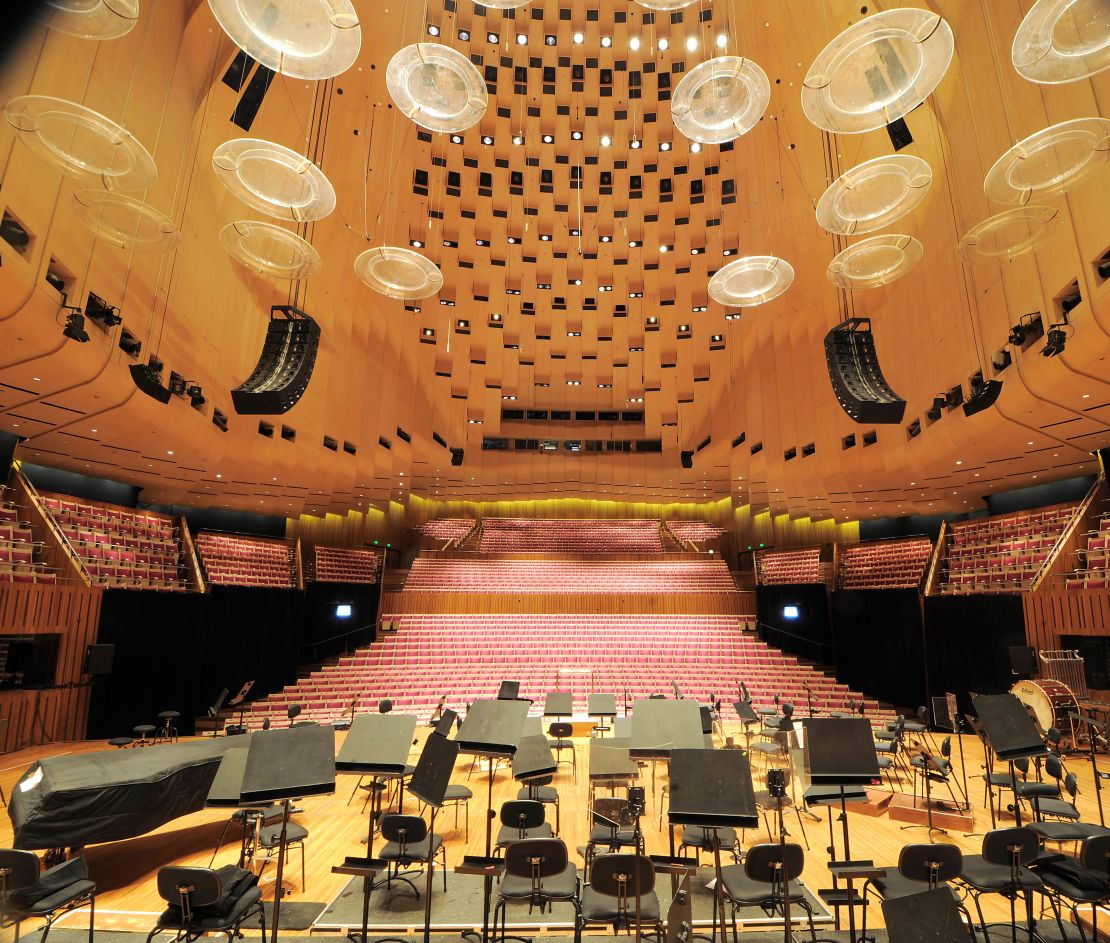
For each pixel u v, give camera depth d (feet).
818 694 45.62
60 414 35.27
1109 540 37.27
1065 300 30.14
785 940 12.87
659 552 77.66
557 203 74.28
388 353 62.18
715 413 72.38
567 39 72.59
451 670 48.73
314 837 21.99
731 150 70.38
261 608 47.88
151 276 34.27
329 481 54.19
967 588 43.98
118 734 36.68
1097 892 12.91
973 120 34.76
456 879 18.37
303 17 13.51
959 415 40.14
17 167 24.52
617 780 18.29
